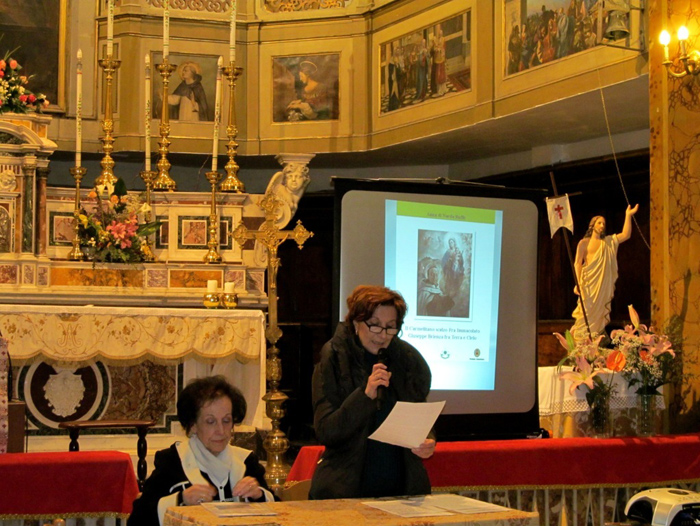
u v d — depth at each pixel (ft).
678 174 19.66
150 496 9.86
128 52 35.86
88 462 14.44
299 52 36.60
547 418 18.51
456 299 15.62
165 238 28.40
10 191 26.84
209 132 36.40
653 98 20.36
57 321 22.98
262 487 10.38
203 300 27.14
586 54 26.37
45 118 27.63
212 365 25.81
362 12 35.76
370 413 10.00
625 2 22.97
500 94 29.86
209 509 8.21
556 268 32.48
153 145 35.76
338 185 14.88
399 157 37.11
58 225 27.89
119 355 23.36
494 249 15.98
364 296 10.41
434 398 15.51
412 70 33.83
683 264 19.43
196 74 36.42
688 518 10.71
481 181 36.32
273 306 20.92
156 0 36.29
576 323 23.38
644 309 29.25
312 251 38.81
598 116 29.09
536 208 16.35
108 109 28.86
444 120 32.19
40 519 14.28
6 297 26.05
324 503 8.63
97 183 28.14
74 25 35.88
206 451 10.18
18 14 35.17
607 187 30.73
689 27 19.65
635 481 15.92
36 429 24.27
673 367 17.99
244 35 37.09
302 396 31.40
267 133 36.78
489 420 15.99
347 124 35.99
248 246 29.07
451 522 7.82
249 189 40.32
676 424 19.30
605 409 17.33
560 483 15.44
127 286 27.50
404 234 15.23
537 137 32.42
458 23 31.78
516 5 29.35
